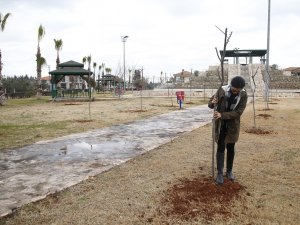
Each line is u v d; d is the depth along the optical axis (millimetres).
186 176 6160
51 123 14508
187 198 5008
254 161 7250
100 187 5621
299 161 7242
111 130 12273
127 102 31031
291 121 14359
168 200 4965
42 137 10836
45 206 4816
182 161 7301
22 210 4672
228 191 5270
